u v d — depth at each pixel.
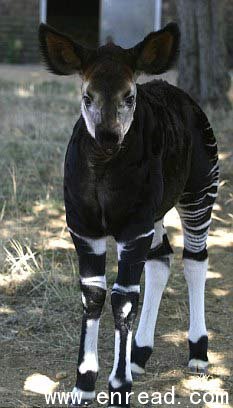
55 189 6.55
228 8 14.01
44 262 5.14
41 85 11.13
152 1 14.64
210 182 3.93
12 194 6.37
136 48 3.34
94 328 3.55
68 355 4.12
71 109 9.36
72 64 3.35
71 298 4.67
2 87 10.88
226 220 6.08
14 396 3.71
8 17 14.73
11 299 4.74
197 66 8.70
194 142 3.84
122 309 3.34
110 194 3.31
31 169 6.87
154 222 3.47
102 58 3.29
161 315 4.61
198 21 8.58
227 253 5.51
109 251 5.51
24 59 14.83
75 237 3.46
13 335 4.31
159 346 4.25
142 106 3.45
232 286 5.03
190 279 4.01
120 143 3.12
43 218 5.99
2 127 8.16
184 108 3.84
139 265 3.36
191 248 3.98
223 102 8.75
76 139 3.38
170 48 3.40
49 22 19.30
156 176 3.40
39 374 3.92
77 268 5.09
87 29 19.06
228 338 4.36
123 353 3.42
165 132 3.55
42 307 4.61
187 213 3.93
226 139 7.60
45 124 8.27
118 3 14.70
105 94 3.14
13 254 5.26
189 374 3.97
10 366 4.00
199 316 4.02
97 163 3.27
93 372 3.60
